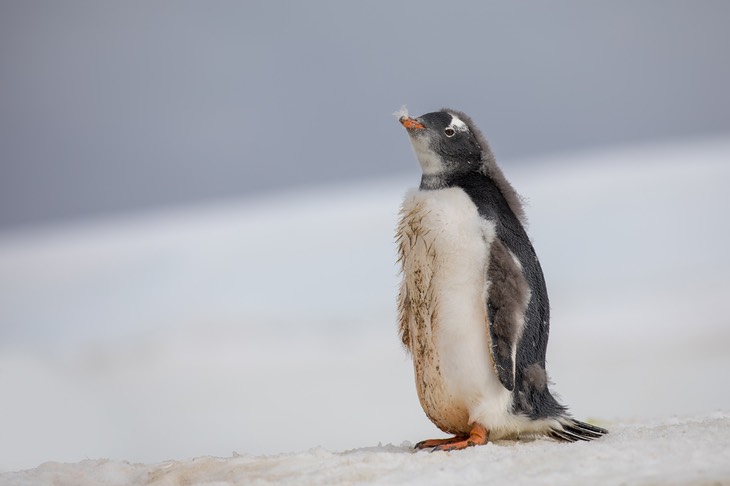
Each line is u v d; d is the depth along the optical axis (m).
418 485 5.78
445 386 7.09
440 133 7.48
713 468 5.54
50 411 23.70
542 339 7.26
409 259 7.26
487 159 7.61
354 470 6.26
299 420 23.03
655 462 5.82
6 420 21.78
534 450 6.53
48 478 6.76
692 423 7.50
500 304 6.83
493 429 7.07
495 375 6.96
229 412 24.77
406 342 7.67
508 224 7.27
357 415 22.88
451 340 6.99
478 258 6.97
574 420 7.31
